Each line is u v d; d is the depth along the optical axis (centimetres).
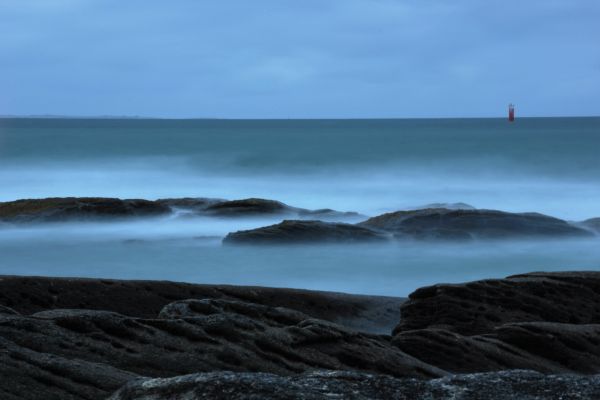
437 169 11669
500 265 5409
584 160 12488
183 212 7119
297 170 11769
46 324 2119
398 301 4022
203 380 1111
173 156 13600
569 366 2777
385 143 16912
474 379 1219
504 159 12675
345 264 5306
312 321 2472
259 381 1113
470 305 3384
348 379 1199
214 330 2264
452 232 5878
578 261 5559
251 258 5422
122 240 6044
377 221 6256
